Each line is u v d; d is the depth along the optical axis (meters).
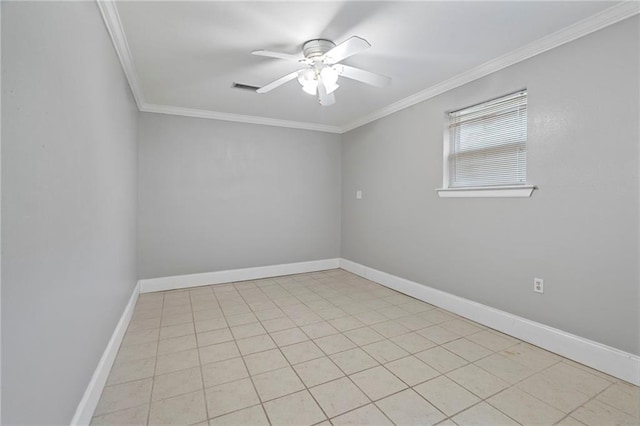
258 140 4.09
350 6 1.75
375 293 3.47
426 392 1.68
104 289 1.77
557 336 2.08
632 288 1.75
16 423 0.80
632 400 1.61
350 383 1.77
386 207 3.72
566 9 1.77
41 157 0.95
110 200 1.94
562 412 1.52
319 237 4.57
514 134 2.41
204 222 3.79
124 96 2.46
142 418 1.47
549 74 2.11
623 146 1.78
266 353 2.11
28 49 0.87
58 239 1.09
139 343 2.24
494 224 2.49
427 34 2.05
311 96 3.22
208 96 3.20
